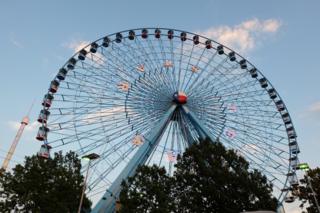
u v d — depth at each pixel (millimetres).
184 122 58281
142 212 38250
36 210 39969
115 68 57406
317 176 45344
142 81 57938
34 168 44281
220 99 60344
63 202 41344
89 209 45906
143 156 51812
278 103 64375
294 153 59062
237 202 40812
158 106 58219
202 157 45125
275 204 41906
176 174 44438
